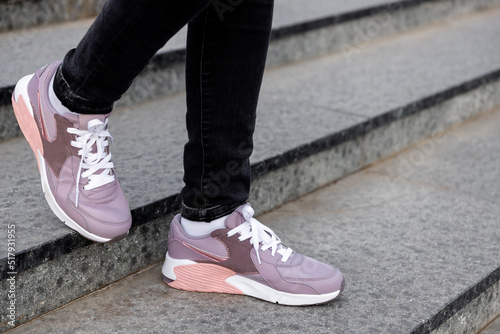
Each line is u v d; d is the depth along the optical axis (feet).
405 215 5.97
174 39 7.75
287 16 9.14
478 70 8.65
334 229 5.67
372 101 7.41
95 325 4.19
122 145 5.88
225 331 4.16
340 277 4.47
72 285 4.42
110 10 3.42
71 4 8.26
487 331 5.13
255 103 4.08
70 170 4.13
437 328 4.52
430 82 8.13
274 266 4.42
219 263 4.52
